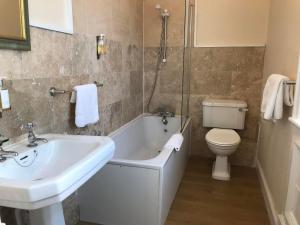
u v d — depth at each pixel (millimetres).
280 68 2107
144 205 1855
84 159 1062
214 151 2674
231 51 2998
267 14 2848
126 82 2822
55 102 1657
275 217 1906
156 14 3139
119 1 2500
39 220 1277
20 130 1371
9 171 1098
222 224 2016
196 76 3160
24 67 1373
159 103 3371
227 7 2943
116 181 1875
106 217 1980
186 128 2891
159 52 3225
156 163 1794
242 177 2842
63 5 1686
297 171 1557
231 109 2924
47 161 1353
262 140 2797
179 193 2461
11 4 1250
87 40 1980
